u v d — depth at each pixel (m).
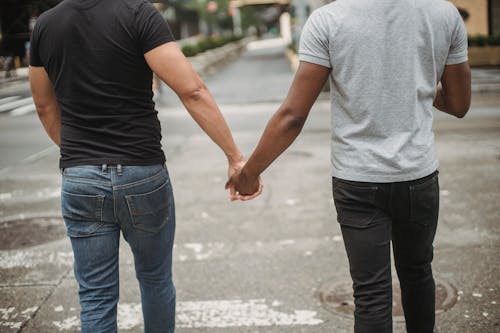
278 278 4.33
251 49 53.12
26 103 9.77
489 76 17.61
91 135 2.44
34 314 3.91
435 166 2.43
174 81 2.43
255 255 4.82
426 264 2.62
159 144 2.57
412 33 2.31
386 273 2.41
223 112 14.62
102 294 2.55
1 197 7.14
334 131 2.44
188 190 7.07
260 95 17.11
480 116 11.52
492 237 4.89
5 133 11.98
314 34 2.34
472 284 4.02
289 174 7.58
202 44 31.06
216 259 4.77
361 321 2.38
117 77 2.40
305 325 3.62
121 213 2.47
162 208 2.56
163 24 2.43
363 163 2.34
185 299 4.06
